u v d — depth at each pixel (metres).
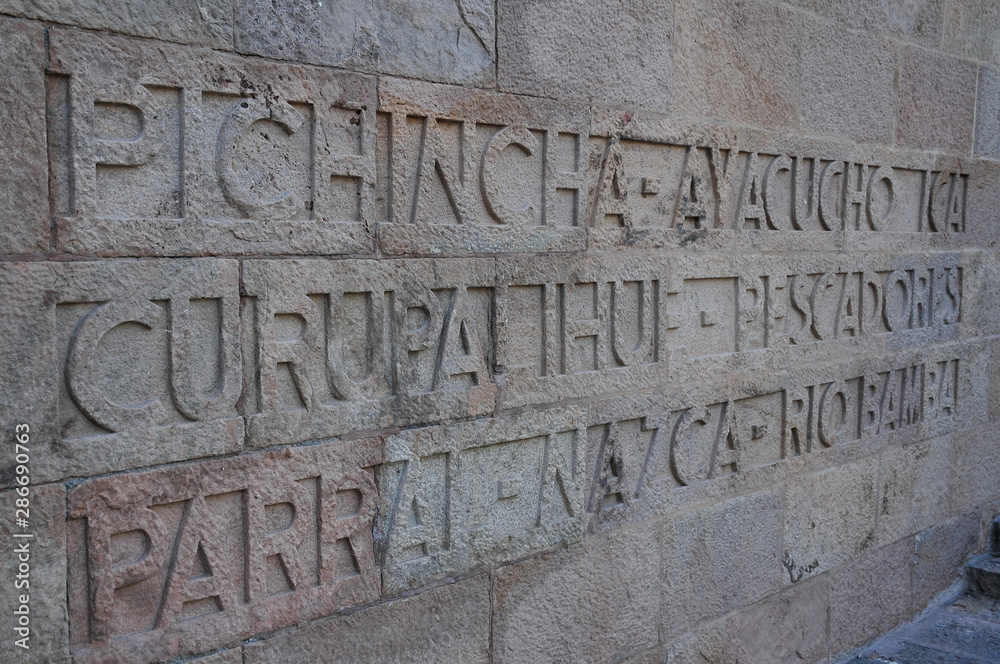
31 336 1.70
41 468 1.73
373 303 2.22
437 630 2.43
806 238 3.47
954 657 3.84
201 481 1.95
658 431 2.98
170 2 1.84
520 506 2.63
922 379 4.14
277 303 2.05
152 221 1.84
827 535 3.69
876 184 3.76
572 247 2.67
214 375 1.97
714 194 3.11
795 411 3.50
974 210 4.36
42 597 1.74
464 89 2.37
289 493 2.11
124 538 1.87
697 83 2.99
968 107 4.21
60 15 1.70
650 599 3.01
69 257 1.74
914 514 4.17
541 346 2.64
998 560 4.61
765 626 3.44
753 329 3.31
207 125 1.92
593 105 2.68
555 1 2.55
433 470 2.40
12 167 1.66
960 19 4.10
